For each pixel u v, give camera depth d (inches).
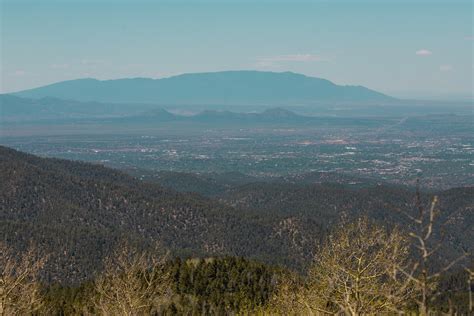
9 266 2031.3
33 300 1964.8
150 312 2472.9
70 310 2785.4
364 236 1253.7
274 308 1935.3
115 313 2071.9
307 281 1675.7
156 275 2600.9
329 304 1261.1
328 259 1300.4
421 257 415.2
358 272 1021.2
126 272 2262.6
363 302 975.6
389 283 905.5
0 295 1780.3
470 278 429.7
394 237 1085.1
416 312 875.4
